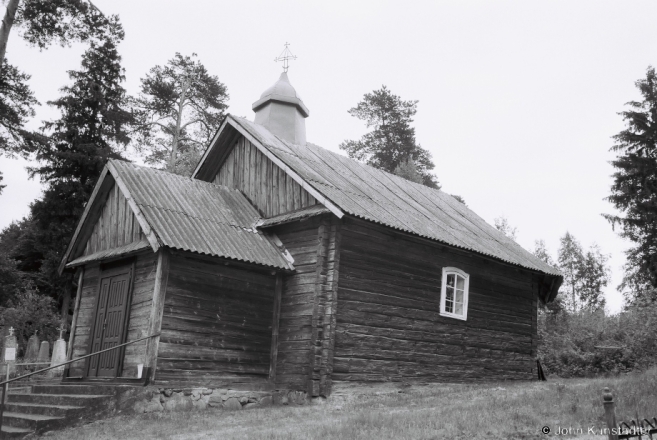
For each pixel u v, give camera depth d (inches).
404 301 668.1
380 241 656.4
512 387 686.5
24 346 1115.3
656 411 448.5
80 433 449.1
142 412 508.1
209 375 563.2
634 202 1585.9
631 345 961.5
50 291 1413.6
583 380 823.1
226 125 759.7
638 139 1598.2
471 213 979.3
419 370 669.3
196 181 705.6
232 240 609.3
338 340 600.7
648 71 1643.7
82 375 609.9
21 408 521.7
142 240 589.0
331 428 422.9
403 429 411.5
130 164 653.9
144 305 566.3
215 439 417.7
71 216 1301.7
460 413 460.1
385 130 1875.0
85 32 826.2
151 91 1588.3
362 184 758.5
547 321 1209.4
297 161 705.6
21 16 786.2
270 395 589.9
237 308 596.7
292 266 630.5
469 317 745.6
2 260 1240.8
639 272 1577.3
